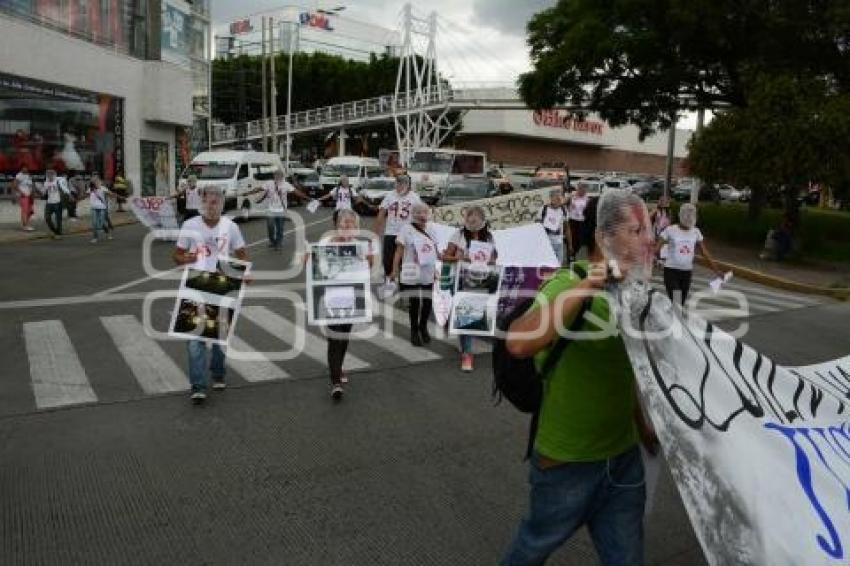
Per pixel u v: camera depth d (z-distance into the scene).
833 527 3.01
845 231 28.64
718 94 30.16
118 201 28.61
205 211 6.82
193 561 4.03
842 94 21.28
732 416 3.06
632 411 2.97
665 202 15.69
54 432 5.92
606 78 29.59
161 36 34.25
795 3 23.88
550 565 4.05
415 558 4.12
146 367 7.78
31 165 24.95
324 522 4.50
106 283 12.88
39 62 25.20
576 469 2.89
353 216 7.07
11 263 15.10
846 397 3.84
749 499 2.93
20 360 7.97
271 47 54.16
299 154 79.12
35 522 4.43
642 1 26.06
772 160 20.39
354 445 5.77
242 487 4.97
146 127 32.59
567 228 13.59
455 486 5.05
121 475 5.12
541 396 3.01
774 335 10.98
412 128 62.72
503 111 70.44
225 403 6.73
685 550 4.27
